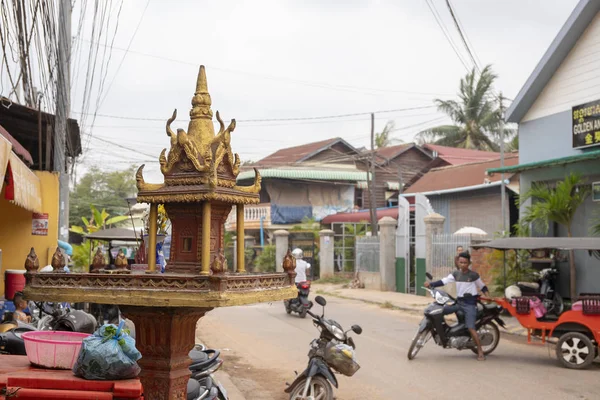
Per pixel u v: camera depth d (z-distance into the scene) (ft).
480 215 74.54
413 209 87.25
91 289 10.93
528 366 31.01
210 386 17.52
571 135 48.06
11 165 22.70
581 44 47.42
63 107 36.60
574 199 43.73
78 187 127.34
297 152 129.70
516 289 35.86
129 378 12.67
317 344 22.77
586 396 24.71
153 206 12.24
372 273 78.23
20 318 24.50
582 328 30.76
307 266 52.80
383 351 35.32
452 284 60.59
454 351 35.50
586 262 45.42
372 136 97.09
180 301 10.35
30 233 37.32
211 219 12.09
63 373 12.94
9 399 11.82
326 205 121.29
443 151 115.75
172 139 11.84
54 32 26.50
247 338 40.06
